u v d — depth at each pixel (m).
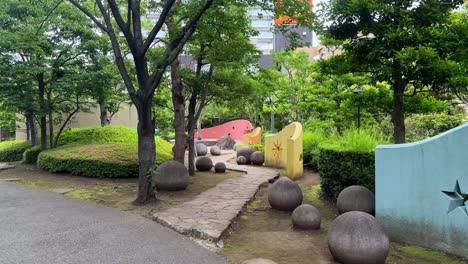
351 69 8.03
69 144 15.02
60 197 8.88
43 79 13.81
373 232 4.77
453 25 7.09
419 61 6.30
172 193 9.25
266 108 19.64
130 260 4.78
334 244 4.88
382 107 8.55
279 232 6.34
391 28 6.92
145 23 15.11
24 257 4.83
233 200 8.34
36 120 16.62
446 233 5.19
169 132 34.47
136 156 12.05
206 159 13.84
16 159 16.81
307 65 16.94
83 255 4.93
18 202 8.26
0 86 12.59
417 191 5.53
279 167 15.02
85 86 13.26
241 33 10.80
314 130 15.73
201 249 5.29
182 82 11.98
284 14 8.41
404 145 5.74
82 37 13.12
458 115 14.36
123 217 6.97
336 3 7.48
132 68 12.81
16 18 12.52
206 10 8.44
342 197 6.90
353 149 8.12
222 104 14.61
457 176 5.10
